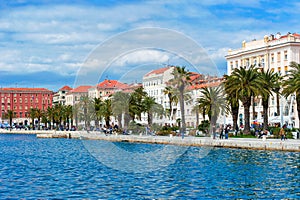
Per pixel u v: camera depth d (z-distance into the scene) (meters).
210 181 32.66
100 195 28.05
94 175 36.59
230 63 120.00
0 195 28.25
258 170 37.50
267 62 106.50
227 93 72.38
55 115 159.00
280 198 26.72
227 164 41.81
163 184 31.64
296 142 55.44
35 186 31.53
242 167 39.50
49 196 27.83
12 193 28.94
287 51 100.75
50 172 39.28
